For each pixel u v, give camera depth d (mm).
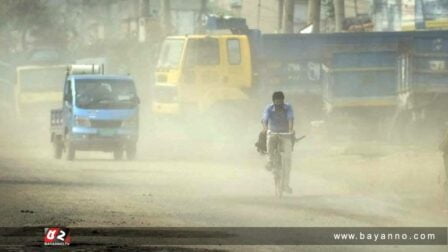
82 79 71125
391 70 83000
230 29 84062
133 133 70375
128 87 71438
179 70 81625
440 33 82062
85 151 75312
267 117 46375
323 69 83062
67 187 49125
